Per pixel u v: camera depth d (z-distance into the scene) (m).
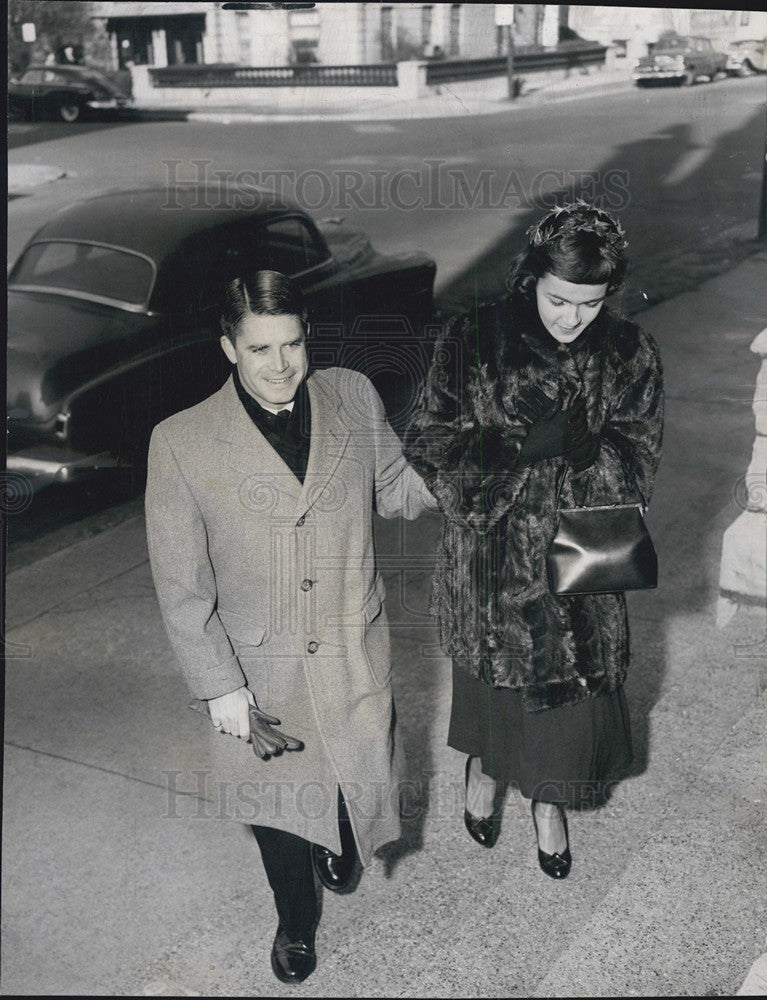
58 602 3.75
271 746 1.95
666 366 5.49
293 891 2.12
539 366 2.14
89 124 6.60
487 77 6.39
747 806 2.61
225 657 1.95
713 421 4.96
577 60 6.46
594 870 2.41
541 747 2.23
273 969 2.15
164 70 6.62
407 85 6.36
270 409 1.96
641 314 6.11
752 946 2.17
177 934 2.28
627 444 2.20
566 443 2.13
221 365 4.43
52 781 2.82
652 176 6.60
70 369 4.23
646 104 6.58
